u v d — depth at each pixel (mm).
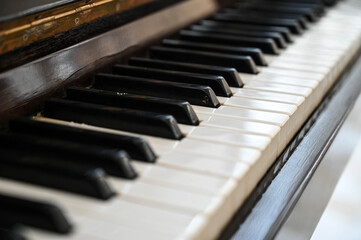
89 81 468
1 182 317
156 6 596
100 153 329
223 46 561
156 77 475
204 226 295
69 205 302
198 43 575
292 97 462
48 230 284
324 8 816
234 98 454
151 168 339
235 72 483
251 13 734
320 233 859
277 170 398
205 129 394
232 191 325
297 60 565
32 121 373
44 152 335
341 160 599
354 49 657
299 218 409
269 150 385
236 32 618
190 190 319
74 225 288
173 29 612
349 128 583
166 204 307
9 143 342
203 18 692
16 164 317
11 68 392
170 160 349
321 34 674
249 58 518
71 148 333
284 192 373
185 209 303
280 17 711
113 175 327
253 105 441
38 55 418
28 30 400
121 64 514
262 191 370
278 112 430
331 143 463
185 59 540
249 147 371
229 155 358
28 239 278
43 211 283
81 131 360
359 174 1062
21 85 395
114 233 285
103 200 306
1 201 290
